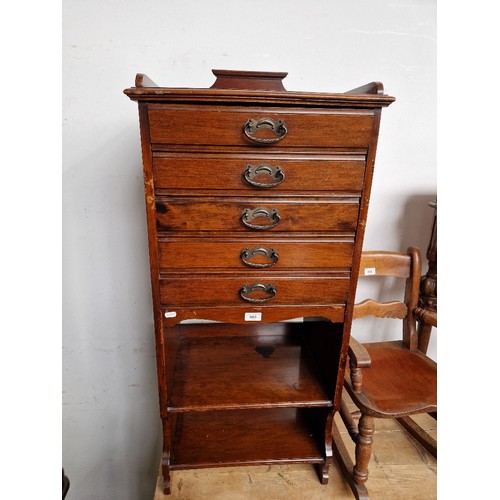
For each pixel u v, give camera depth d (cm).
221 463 97
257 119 71
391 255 124
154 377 140
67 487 87
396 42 116
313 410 112
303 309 86
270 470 108
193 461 97
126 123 114
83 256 125
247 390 97
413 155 127
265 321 86
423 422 128
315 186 77
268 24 110
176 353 112
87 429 143
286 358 113
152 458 150
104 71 109
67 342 133
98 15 105
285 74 80
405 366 117
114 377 139
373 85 73
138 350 137
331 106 71
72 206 120
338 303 86
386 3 112
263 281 83
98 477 150
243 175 75
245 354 115
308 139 73
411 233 135
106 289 129
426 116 124
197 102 69
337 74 116
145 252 127
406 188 130
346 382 103
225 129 71
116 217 122
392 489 103
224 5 108
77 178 118
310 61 114
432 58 118
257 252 80
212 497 99
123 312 132
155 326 83
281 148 74
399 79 119
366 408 93
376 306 125
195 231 78
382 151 126
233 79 80
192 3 107
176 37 109
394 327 147
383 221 133
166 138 71
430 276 126
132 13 106
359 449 97
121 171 118
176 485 103
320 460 100
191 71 112
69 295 128
